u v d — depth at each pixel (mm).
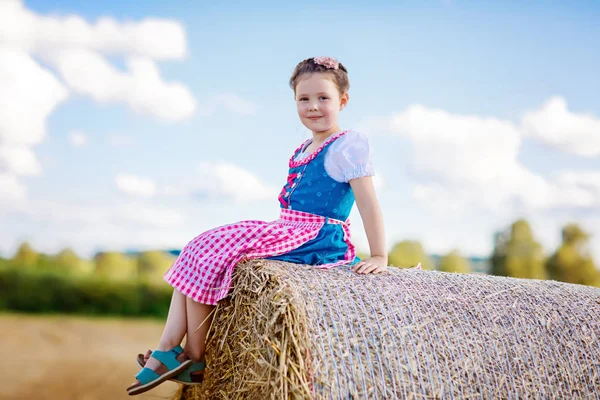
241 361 2998
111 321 11867
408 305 2961
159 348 3230
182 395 3986
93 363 7961
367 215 3387
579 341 3139
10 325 10680
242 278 3041
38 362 7875
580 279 12016
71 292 12516
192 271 3207
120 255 13086
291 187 3580
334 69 3570
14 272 12500
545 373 3006
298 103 3596
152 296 12688
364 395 2689
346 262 3357
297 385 2605
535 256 12234
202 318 3236
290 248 3283
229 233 3236
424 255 12023
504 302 3158
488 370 2910
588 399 3059
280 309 2719
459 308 3043
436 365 2832
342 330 2775
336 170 3451
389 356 2779
